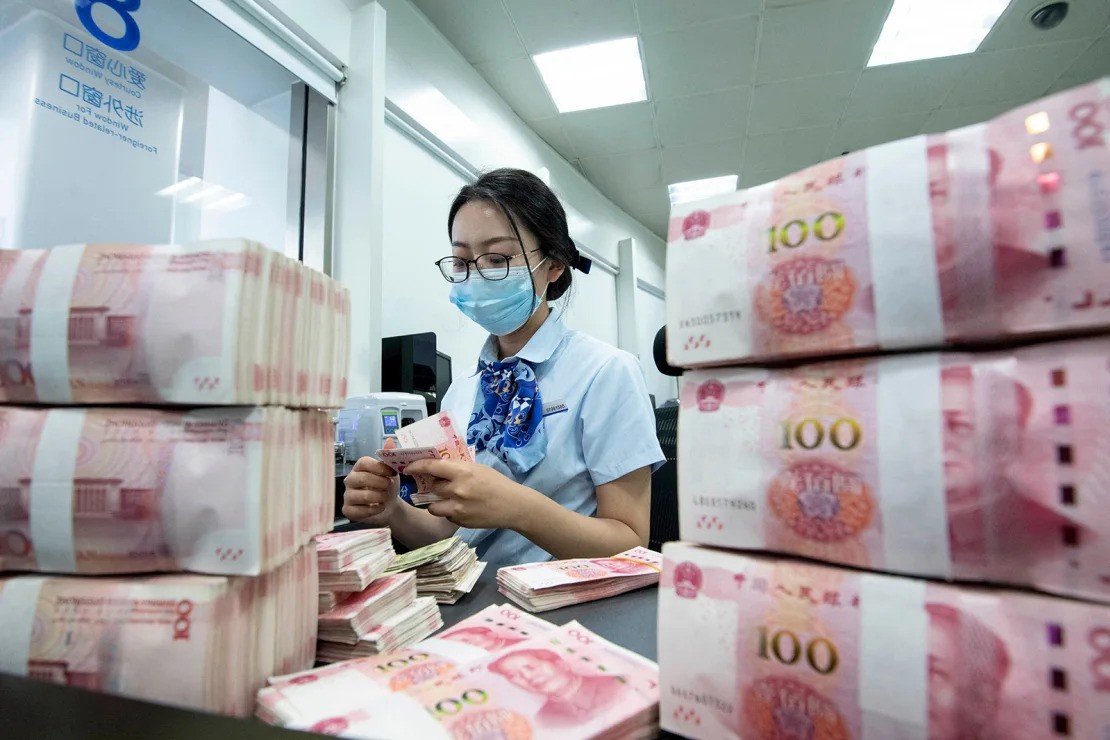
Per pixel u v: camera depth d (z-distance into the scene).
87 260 0.37
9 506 0.36
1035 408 0.25
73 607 0.35
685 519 0.35
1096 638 0.23
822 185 0.30
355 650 0.47
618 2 2.38
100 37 1.08
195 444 0.36
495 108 2.94
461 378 1.40
